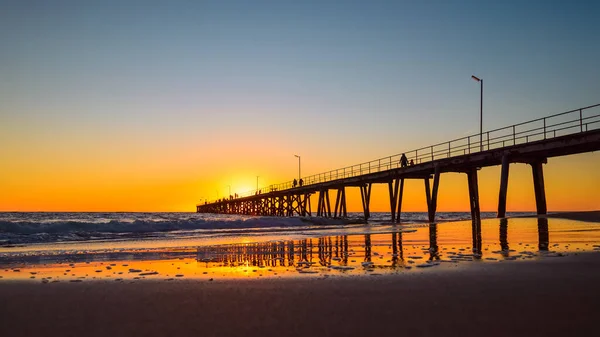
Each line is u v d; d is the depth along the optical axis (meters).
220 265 10.80
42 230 27.92
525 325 4.61
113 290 6.95
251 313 5.35
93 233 26.70
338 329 4.63
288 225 40.22
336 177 46.12
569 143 20.78
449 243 14.33
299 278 7.86
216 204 124.19
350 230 26.86
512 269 8.02
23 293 6.77
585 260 8.97
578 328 4.49
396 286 6.80
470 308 5.33
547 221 21.52
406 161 34.38
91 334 4.62
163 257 12.92
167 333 4.61
